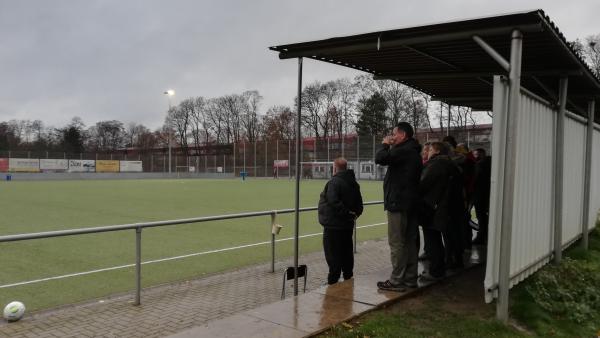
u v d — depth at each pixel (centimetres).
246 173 6500
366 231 1300
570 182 748
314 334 408
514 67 435
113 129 10706
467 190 717
